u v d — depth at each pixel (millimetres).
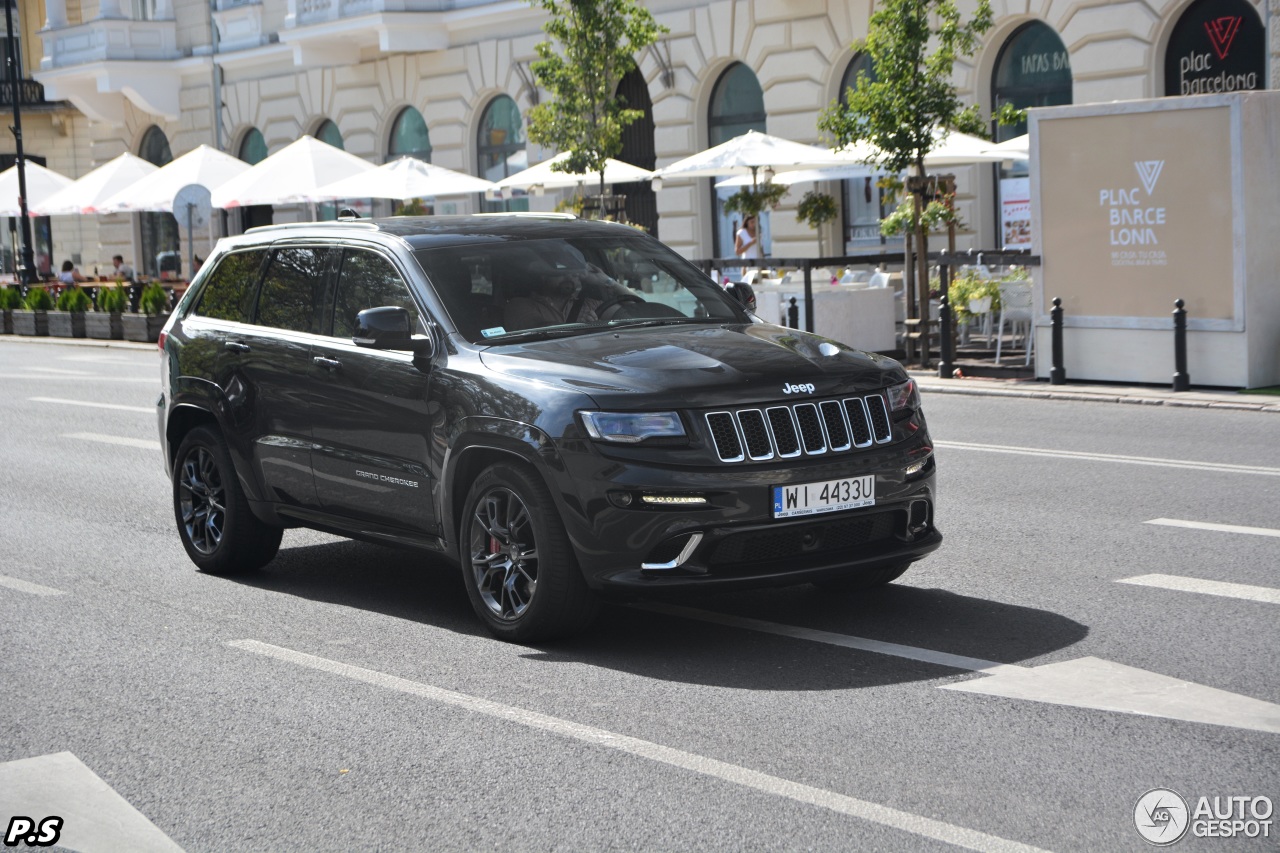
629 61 25203
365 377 7473
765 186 24188
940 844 4367
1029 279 18500
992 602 7297
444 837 4598
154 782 5215
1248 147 14906
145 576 8742
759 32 27562
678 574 6262
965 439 13000
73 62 43062
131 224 44906
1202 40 21266
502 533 6809
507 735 5547
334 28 34906
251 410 8250
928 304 18609
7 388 20875
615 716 5715
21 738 5762
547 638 6781
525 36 32375
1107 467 11188
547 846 4480
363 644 6977
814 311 19531
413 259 7527
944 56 18312
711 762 5152
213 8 41031
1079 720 5449
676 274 7988
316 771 5246
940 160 20500
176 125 43000
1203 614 6918
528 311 7301
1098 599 7273
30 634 7391
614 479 6270
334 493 7758
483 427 6707
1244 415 13781
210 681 6438
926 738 5309
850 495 6492
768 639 6754
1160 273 15625
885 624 6934
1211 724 5359
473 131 34188
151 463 13406
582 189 29156
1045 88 23469
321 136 38719
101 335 30828
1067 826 4469
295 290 8203
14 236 50094
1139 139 15594
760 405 6387
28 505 11375
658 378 6398
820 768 5047
